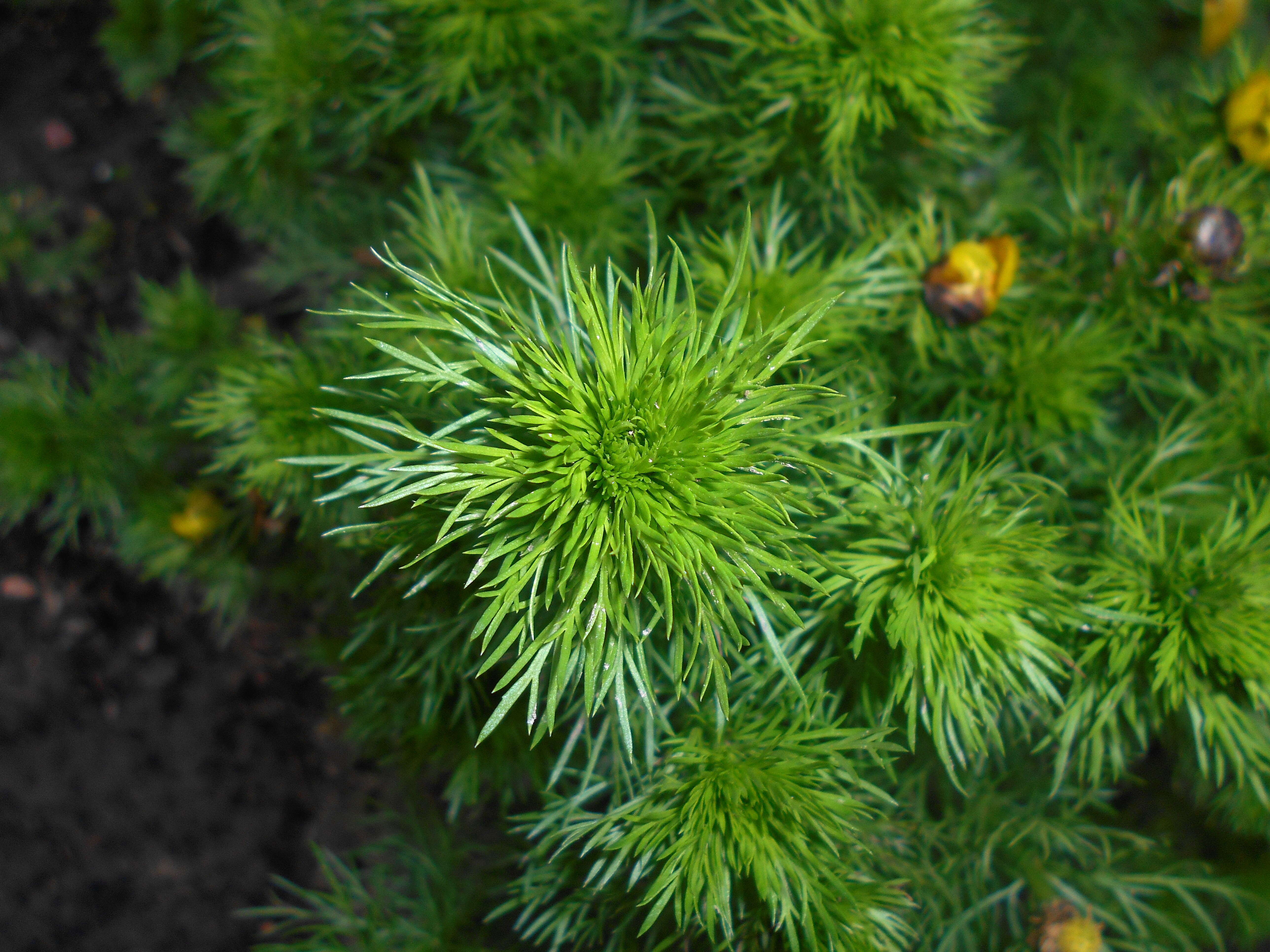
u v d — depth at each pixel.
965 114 0.21
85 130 0.34
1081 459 0.22
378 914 0.25
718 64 0.24
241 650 0.33
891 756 0.21
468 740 0.23
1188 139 0.23
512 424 0.15
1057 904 0.22
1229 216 0.21
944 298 0.21
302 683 0.33
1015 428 0.21
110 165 0.34
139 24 0.29
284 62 0.24
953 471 0.18
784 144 0.22
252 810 0.33
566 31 0.23
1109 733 0.21
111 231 0.34
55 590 0.34
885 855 0.21
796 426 0.17
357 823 0.32
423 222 0.23
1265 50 0.24
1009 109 0.28
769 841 0.17
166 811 0.33
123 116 0.34
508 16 0.22
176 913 0.33
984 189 0.25
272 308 0.34
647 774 0.18
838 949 0.18
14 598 0.34
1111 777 0.24
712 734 0.18
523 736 0.23
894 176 0.23
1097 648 0.18
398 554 0.17
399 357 0.15
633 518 0.15
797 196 0.23
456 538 0.15
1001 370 0.21
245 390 0.22
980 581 0.17
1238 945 0.27
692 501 0.15
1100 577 0.18
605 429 0.15
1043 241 0.24
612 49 0.24
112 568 0.34
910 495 0.18
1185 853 0.26
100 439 0.28
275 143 0.26
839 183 0.22
